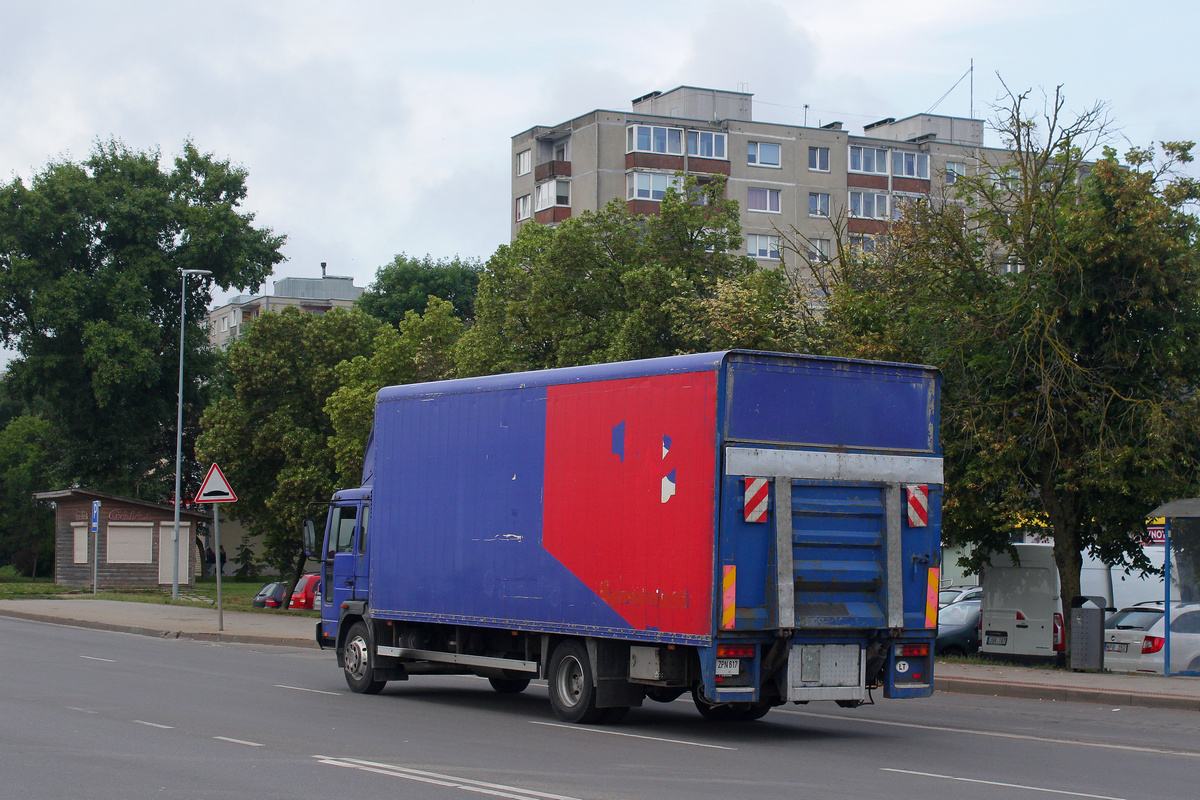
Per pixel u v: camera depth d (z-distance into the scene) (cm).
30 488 6156
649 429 1223
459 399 1498
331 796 846
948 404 2125
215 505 2688
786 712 1524
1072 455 2069
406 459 1584
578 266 3378
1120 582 2631
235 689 1620
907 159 7156
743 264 3391
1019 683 1791
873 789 909
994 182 2247
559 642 1345
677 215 3338
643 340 3073
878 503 1238
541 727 1285
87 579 4928
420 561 1541
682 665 1201
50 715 1299
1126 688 1711
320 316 4078
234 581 6069
